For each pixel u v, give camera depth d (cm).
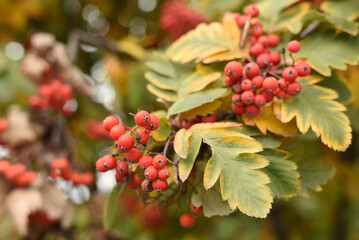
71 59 69
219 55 48
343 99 47
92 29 96
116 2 92
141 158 42
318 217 93
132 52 74
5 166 58
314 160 47
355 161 79
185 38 51
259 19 52
